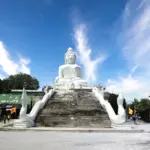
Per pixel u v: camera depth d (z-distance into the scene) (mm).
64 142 13539
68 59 45906
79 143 13203
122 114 23266
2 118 40875
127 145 12617
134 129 21719
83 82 41781
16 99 47969
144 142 13781
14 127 22062
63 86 40688
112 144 12938
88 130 20359
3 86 57000
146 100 77188
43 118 25719
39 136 16453
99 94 33031
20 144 12609
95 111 27219
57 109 28344
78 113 26844
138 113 72562
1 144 12578
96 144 12891
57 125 24219
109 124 24516
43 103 29156
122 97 24172
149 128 26406
